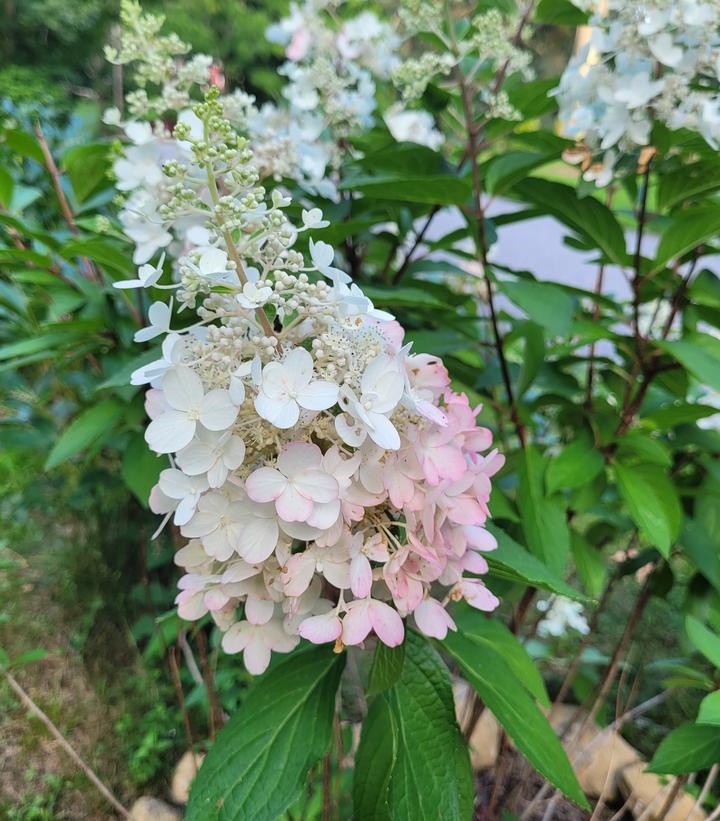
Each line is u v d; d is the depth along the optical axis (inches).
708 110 17.5
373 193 19.7
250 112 21.4
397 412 12.0
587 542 25.4
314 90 24.3
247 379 11.4
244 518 11.5
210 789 12.8
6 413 36.1
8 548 37.8
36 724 28.3
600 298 22.0
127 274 21.0
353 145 26.4
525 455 21.2
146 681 30.2
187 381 11.1
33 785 26.7
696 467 24.6
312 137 23.1
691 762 16.6
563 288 22.5
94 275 26.1
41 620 33.6
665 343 18.2
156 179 17.9
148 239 18.4
